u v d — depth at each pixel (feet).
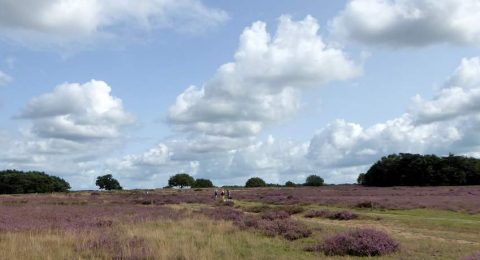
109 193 329.93
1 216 105.40
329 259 54.29
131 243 58.29
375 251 57.52
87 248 55.83
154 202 196.85
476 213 114.62
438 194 210.18
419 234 79.77
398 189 292.61
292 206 148.87
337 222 104.01
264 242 67.26
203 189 403.75
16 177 514.27
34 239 61.00
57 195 303.07
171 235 69.36
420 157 386.32
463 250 59.77
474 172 362.12
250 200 203.72
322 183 501.56
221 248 58.90
